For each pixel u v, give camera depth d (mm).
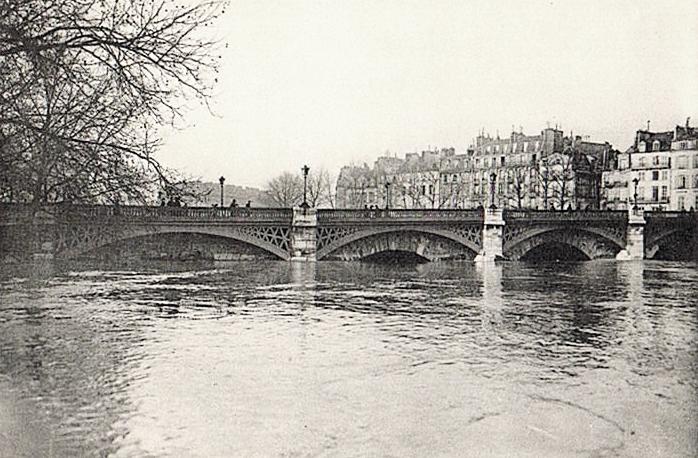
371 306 33062
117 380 17531
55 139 20781
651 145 108688
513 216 65312
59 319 26938
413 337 24609
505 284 45531
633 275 54469
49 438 13258
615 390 17688
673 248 81000
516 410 15812
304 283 42906
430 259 62156
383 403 16062
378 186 144250
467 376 18859
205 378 18000
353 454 12852
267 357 20688
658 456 13047
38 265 42125
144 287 38469
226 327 26031
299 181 132000
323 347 22469
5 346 21531
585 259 77000
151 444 13094
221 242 53906
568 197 113312
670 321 29641
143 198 23938
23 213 27797
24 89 20047
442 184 137000
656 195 107750
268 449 12992
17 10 19125
